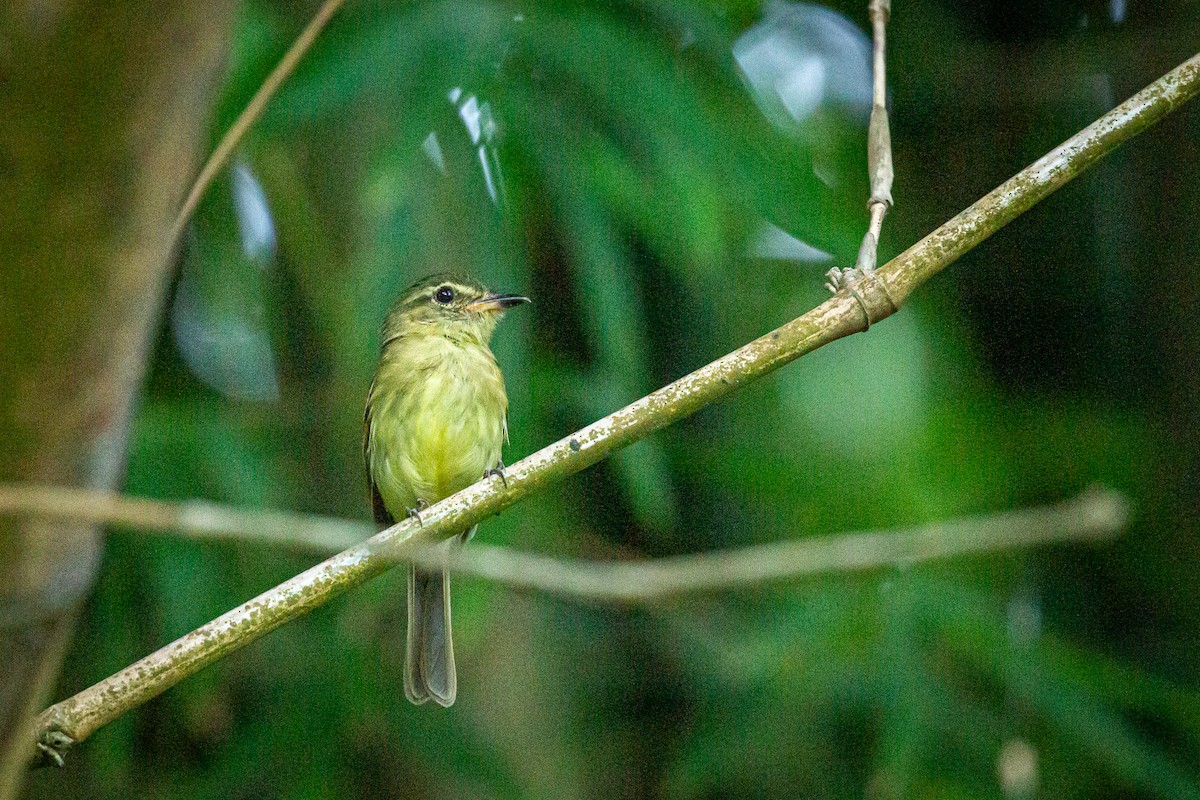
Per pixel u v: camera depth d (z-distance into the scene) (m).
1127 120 5.91
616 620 11.40
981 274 12.02
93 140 2.76
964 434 10.75
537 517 10.52
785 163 9.00
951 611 10.00
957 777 10.37
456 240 9.06
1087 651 10.41
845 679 10.26
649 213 8.96
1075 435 11.22
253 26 8.73
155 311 3.18
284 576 9.77
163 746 10.56
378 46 8.71
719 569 4.51
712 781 10.64
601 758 10.98
